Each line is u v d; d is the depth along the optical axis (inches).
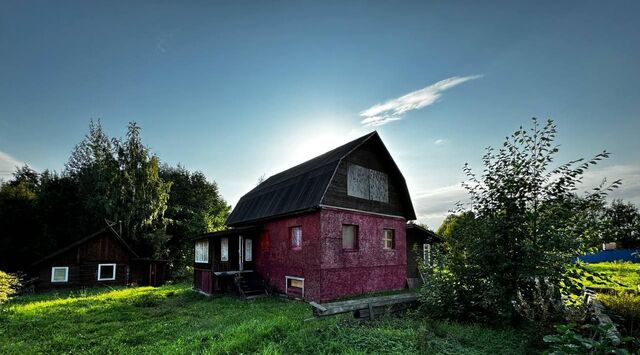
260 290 629.3
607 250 1005.8
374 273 623.8
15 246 945.5
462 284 329.7
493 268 305.3
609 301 282.0
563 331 178.4
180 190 1521.9
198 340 288.4
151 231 1149.1
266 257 671.8
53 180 1140.5
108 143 1143.6
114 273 914.7
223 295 625.9
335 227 566.9
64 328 386.9
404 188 705.0
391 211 687.7
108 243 917.2
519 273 285.7
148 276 1016.2
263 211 685.9
